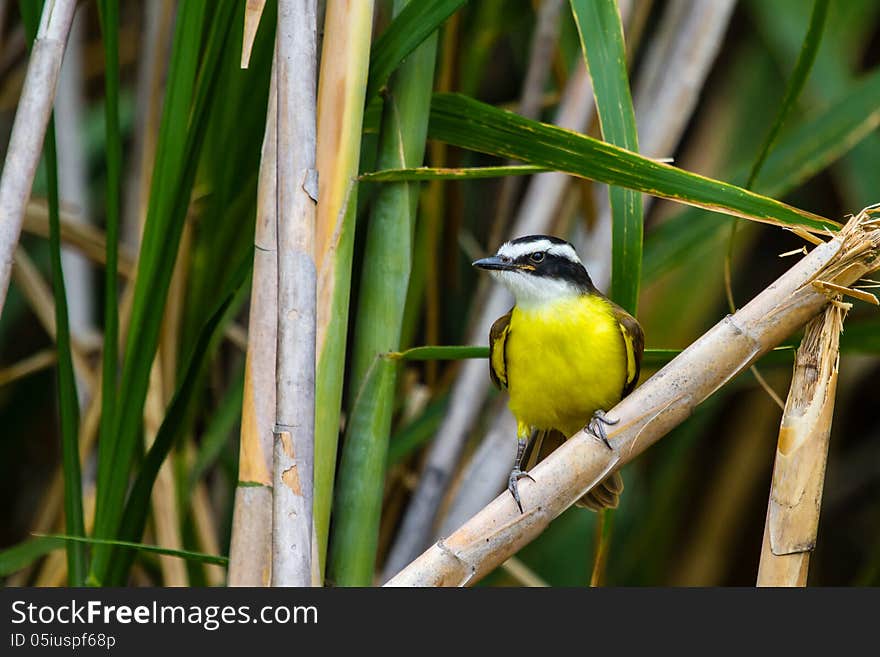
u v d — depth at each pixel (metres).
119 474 7.64
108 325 7.52
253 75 7.78
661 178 6.64
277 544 5.63
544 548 14.19
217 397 11.70
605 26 7.02
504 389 10.14
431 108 7.37
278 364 5.78
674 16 10.55
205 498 11.37
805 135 10.50
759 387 14.41
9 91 13.58
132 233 11.38
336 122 6.74
